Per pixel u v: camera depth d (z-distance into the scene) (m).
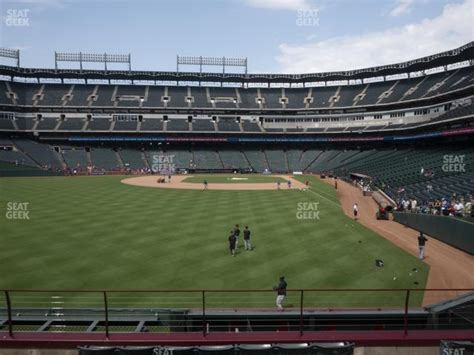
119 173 90.38
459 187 38.59
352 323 12.74
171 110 104.62
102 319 12.24
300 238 26.94
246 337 10.82
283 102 107.69
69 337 10.85
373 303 16.30
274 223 31.86
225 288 17.77
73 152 95.38
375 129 90.94
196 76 106.88
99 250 23.62
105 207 39.22
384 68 94.38
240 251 23.56
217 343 10.61
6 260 21.66
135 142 102.94
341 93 105.69
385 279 19.09
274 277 19.20
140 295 17.08
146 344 10.60
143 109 102.88
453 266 21.36
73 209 37.84
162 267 20.58
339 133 96.62
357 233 28.91
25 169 79.88
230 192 53.78
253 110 105.31
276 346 10.19
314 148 105.25
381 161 76.00
